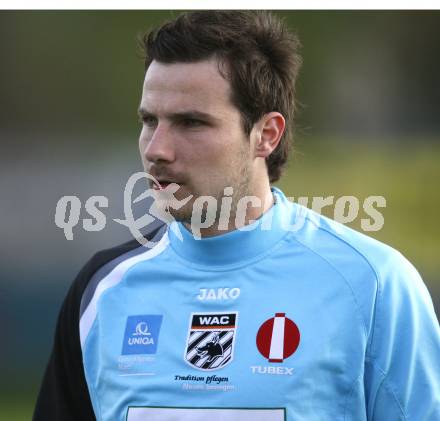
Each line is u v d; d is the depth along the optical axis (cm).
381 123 3491
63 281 2425
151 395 788
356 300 773
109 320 846
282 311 783
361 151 3219
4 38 3803
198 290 820
